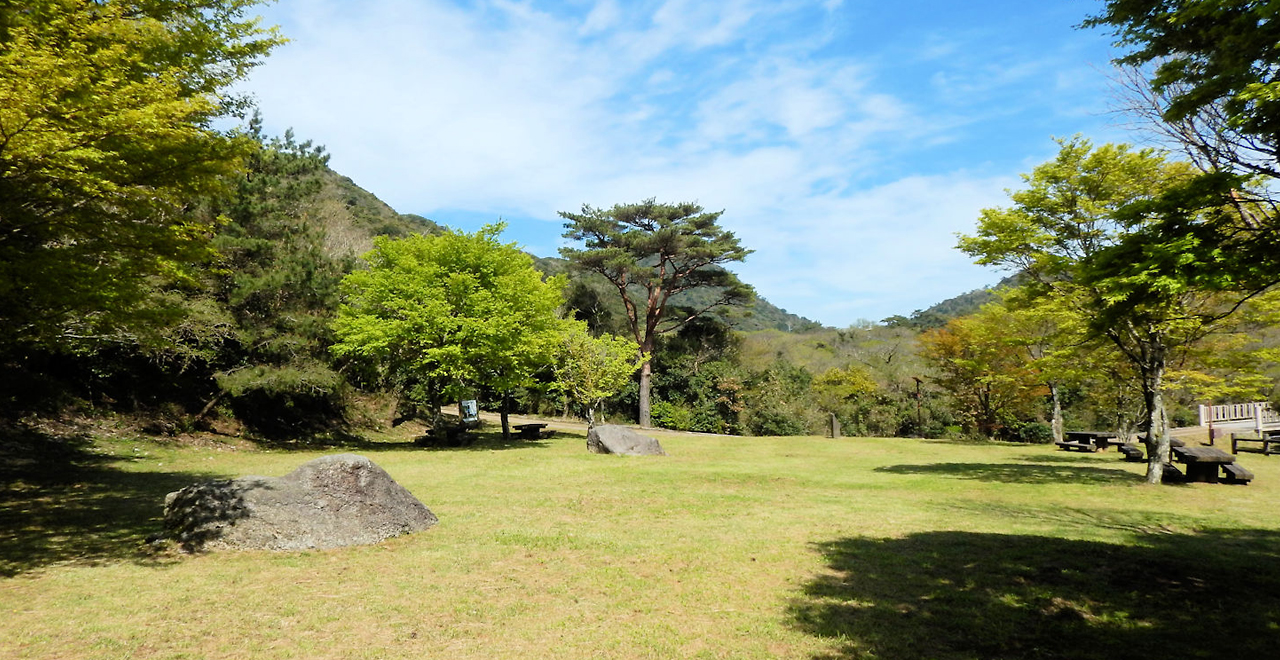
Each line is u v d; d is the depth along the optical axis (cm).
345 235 3045
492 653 462
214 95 861
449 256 2141
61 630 483
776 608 570
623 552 760
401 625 513
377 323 1972
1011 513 1042
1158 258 559
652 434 2998
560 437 2602
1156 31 613
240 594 577
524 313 2172
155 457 1547
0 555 689
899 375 4019
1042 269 1455
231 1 902
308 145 2569
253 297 1898
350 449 2006
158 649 454
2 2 652
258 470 1416
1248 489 1282
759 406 3544
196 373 2003
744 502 1124
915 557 746
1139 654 467
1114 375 1728
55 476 1217
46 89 606
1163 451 1392
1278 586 632
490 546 776
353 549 753
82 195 731
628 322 4650
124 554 709
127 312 835
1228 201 580
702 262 3772
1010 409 2939
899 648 478
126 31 720
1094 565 709
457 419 3538
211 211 1739
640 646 480
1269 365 2269
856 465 1772
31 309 801
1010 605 577
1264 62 524
